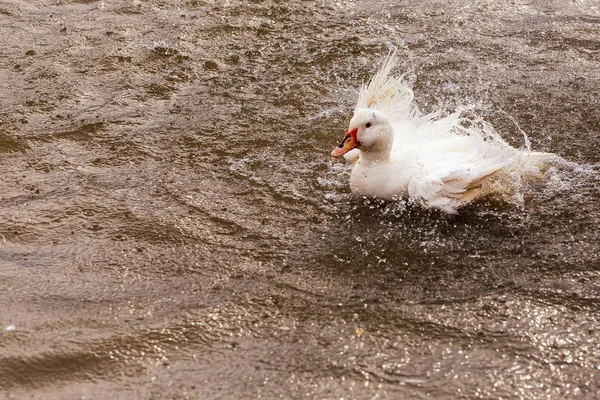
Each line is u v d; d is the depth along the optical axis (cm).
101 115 1006
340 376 607
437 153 835
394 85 897
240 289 707
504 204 823
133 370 619
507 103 1014
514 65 1105
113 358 629
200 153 927
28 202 837
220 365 621
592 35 1183
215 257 752
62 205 831
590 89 1039
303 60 1138
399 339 643
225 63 1137
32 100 1037
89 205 831
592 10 1267
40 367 621
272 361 624
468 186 796
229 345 642
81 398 593
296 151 930
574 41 1167
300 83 1079
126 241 775
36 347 640
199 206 828
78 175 887
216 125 982
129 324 665
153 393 596
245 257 751
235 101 1038
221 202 836
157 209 824
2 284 713
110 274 729
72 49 1170
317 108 1020
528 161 848
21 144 944
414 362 619
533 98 1023
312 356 628
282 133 966
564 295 692
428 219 801
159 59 1145
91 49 1170
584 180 858
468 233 779
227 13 1282
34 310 682
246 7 1302
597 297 689
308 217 810
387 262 740
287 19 1264
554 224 791
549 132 952
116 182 873
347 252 754
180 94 1060
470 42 1174
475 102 1019
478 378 602
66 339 648
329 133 964
